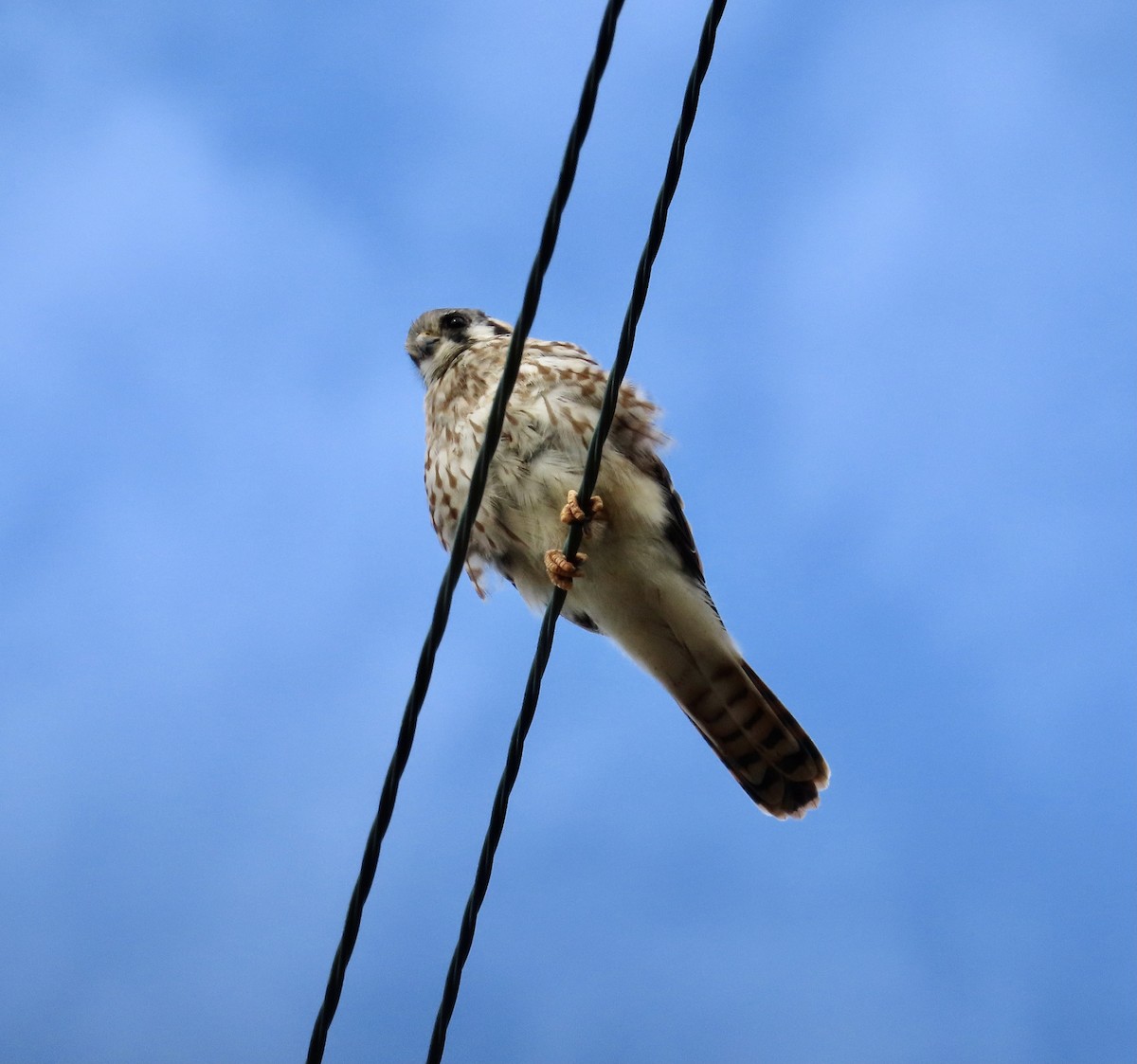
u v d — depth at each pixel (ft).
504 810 24.75
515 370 23.66
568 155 23.29
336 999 22.36
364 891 22.40
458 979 23.41
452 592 23.26
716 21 24.04
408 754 22.89
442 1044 23.06
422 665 23.20
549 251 23.52
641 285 24.86
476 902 24.07
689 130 24.31
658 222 24.56
